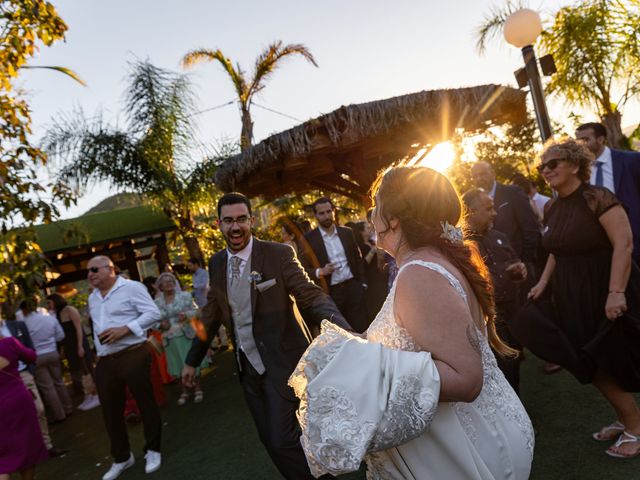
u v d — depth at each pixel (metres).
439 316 1.30
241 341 3.01
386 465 1.44
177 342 6.46
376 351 1.33
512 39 5.14
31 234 6.26
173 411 6.10
